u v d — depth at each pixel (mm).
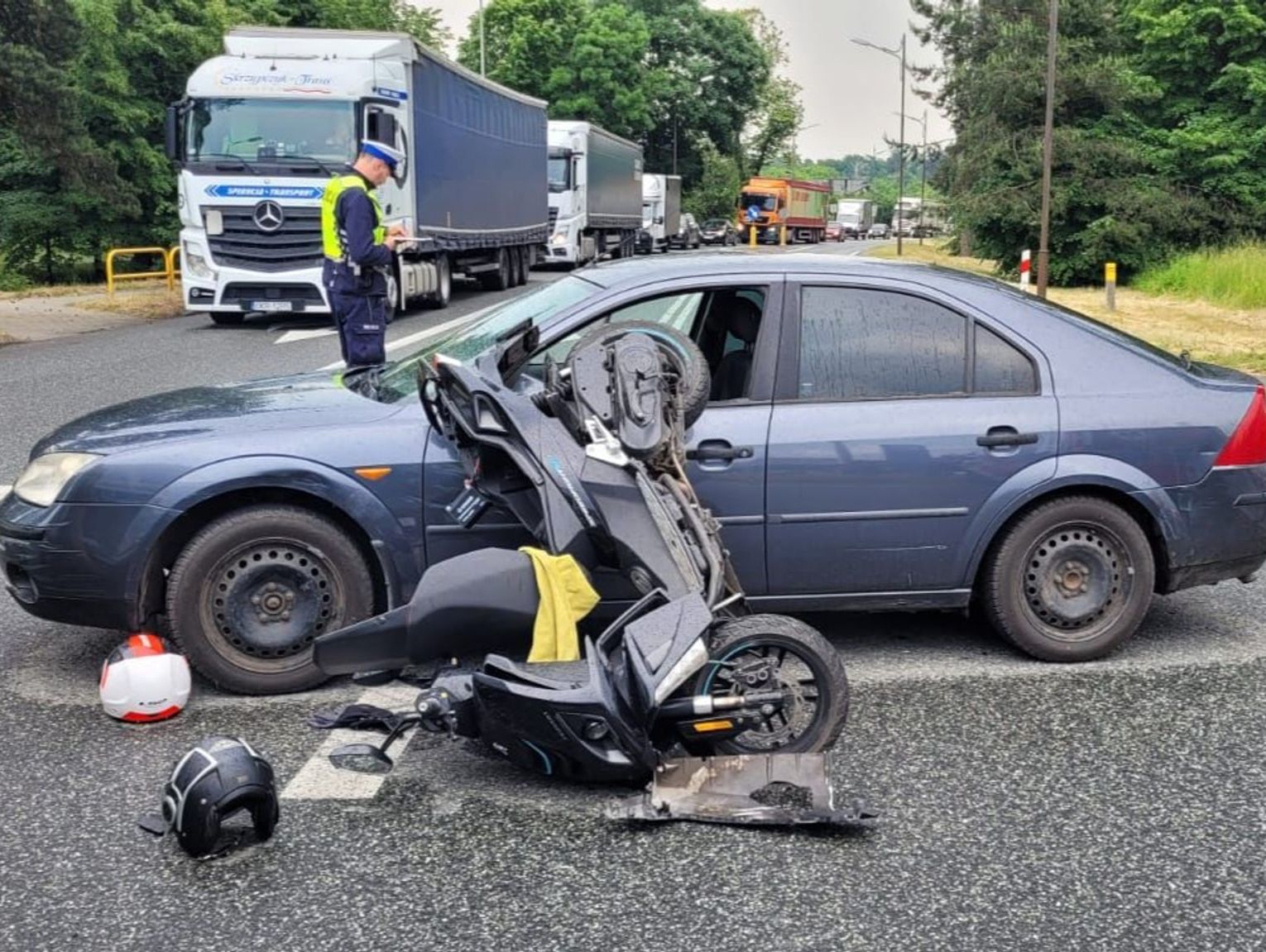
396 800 4102
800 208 78750
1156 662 5391
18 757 4379
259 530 4820
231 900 3484
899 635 5734
